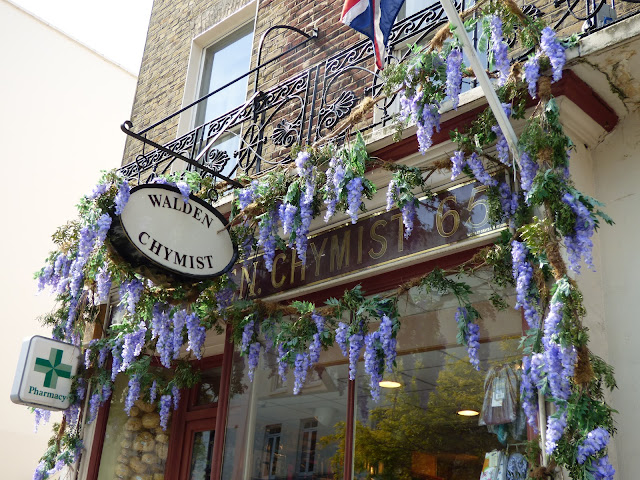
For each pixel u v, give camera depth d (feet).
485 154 15.23
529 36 14.57
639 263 14.35
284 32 26.22
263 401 19.31
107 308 25.11
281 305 18.98
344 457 17.25
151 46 33.55
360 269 17.69
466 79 19.03
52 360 23.66
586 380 12.03
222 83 29.32
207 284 18.76
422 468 15.83
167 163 27.89
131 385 23.02
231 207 19.51
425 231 16.63
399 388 16.80
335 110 20.48
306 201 17.11
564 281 12.40
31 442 48.42
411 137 16.69
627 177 15.05
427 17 20.07
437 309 16.48
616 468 13.38
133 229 16.63
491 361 15.30
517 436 14.48
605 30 13.67
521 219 14.74
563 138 13.44
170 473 24.49
